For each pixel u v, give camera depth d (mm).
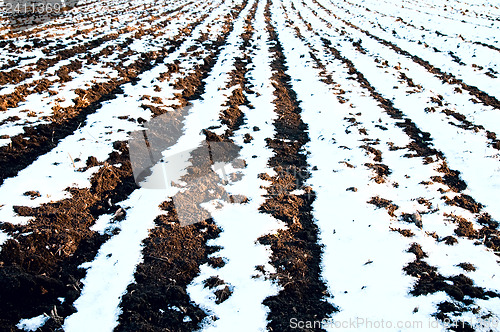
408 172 6410
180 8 25172
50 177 5812
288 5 27891
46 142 6941
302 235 4926
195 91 10203
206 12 23500
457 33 17734
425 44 15844
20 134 6992
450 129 8016
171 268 4273
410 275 4133
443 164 6617
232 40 16203
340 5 28172
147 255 4445
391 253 4480
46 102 8508
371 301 3838
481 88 10859
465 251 4504
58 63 11492
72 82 9914
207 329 3572
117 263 4336
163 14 22391
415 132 8047
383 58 13906
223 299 3900
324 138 7746
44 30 16500
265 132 7953
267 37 17219
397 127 8234
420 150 7219
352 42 16422
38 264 4188
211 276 4199
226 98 9586
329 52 14641
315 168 6629
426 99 9773
